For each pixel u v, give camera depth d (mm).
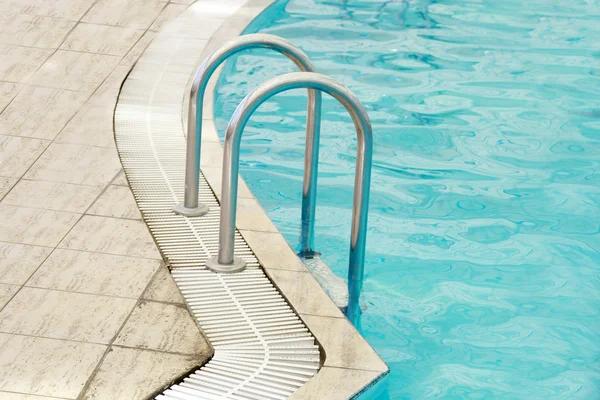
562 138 5047
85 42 6062
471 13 7223
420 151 4867
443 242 3982
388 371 2762
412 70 5949
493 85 5730
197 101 3646
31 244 3496
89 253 3441
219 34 6336
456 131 5102
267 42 3467
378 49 6332
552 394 2961
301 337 2939
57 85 5348
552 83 5785
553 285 3666
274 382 2686
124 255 3438
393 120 5211
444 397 2912
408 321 3354
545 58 6203
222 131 5086
